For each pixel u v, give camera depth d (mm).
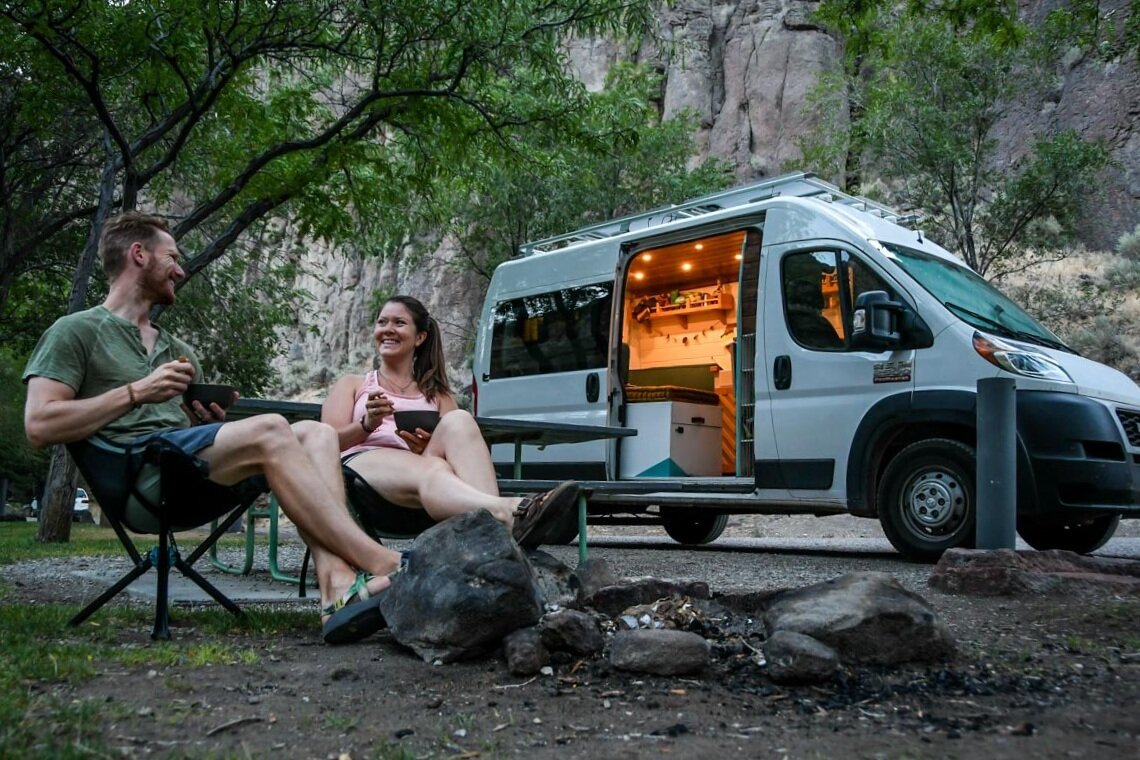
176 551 3479
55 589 5082
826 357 7793
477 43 11297
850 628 2771
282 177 12992
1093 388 7012
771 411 8109
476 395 10805
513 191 24094
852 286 7770
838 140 24078
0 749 1830
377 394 3838
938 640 2842
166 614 3271
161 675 2609
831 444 7695
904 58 19375
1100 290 23703
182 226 11969
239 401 4648
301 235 13273
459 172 14141
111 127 11117
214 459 3127
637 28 12023
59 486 12766
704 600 3438
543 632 2826
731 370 10094
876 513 7496
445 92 11812
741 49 34875
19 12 10250
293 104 13180
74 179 16641
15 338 18062
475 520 2988
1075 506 6641
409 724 2195
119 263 3518
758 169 33156
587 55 34531
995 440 5543
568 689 2543
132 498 3299
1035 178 19594
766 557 7949
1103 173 26312
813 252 8070
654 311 11031
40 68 11773
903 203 21750
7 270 14844
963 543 6926
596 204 24688
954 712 2330
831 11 10211
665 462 9219
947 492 7039
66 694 2354
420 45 12023
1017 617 3812
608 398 9461
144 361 3422
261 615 3697
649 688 2545
